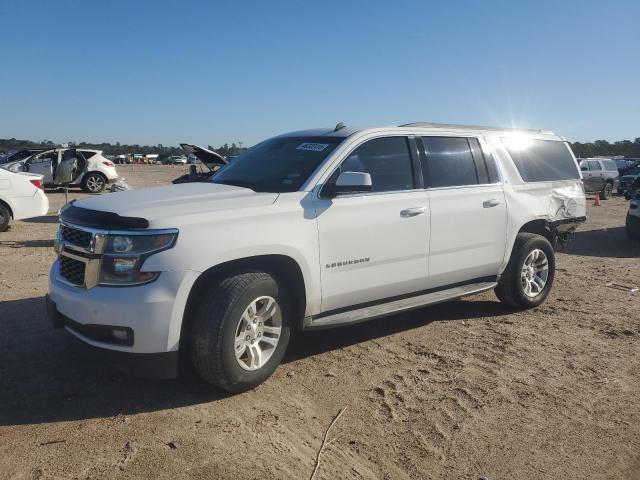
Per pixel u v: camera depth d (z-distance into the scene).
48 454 3.25
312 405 3.99
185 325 3.94
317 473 3.17
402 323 5.95
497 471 3.28
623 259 10.15
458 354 5.05
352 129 5.05
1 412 3.72
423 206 5.13
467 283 5.85
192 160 9.25
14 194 11.70
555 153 6.84
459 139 5.74
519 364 4.85
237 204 4.07
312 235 4.34
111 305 3.65
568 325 5.96
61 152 21.86
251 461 3.26
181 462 3.21
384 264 4.88
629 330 5.79
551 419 3.89
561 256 10.42
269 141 5.59
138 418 3.70
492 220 5.79
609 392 4.34
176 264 3.69
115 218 3.76
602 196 25.36
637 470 3.33
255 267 4.26
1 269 7.99
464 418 3.87
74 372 4.38
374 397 4.15
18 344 4.93
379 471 3.23
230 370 3.89
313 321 4.51
